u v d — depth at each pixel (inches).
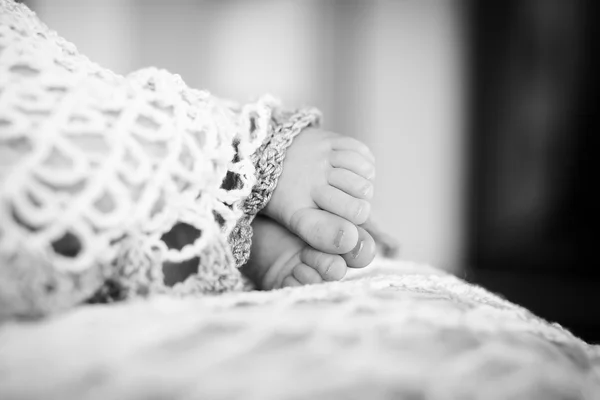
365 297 5.3
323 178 7.3
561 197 25.2
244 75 31.8
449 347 4.6
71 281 5.0
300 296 5.3
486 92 27.2
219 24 31.4
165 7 30.6
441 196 29.0
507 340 4.8
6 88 5.1
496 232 26.6
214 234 5.8
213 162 6.0
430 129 29.5
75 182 5.0
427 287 6.3
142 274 5.4
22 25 6.0
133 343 4.2
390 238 9.6
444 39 29.0
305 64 31.6
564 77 25.0
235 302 5.1
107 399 3.7
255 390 3.9
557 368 4.7
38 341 4.2
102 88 5.5
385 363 4.3
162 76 6.1
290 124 7.7
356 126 31.2
